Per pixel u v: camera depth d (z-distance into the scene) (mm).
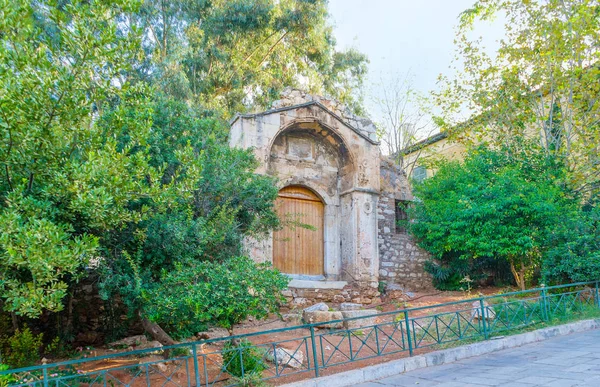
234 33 19859
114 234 6234
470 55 15797
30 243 4414
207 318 5531
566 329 8766
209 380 6492
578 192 13367
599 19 13227
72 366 6449
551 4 13758
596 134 12914
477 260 14047
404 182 15789
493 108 15039
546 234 11609
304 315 10047
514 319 9234
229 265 6359
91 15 5258
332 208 13836
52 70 5062
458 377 6172
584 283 10188
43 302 4762
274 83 21938
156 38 18406
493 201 11977
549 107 14375
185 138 7953
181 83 16109
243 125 12156
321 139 13867
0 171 5367
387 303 12422
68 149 5641
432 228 13555
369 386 6219
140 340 8562
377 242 13516
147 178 7320
